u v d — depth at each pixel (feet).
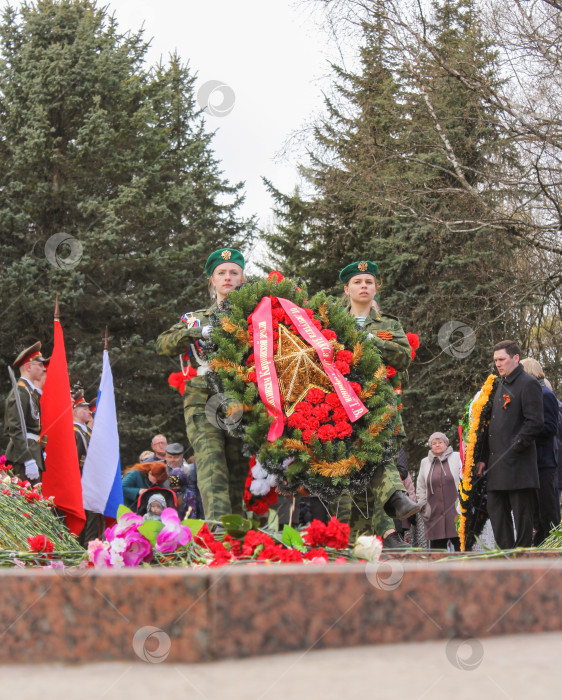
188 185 72.49
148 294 66.54
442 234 57.47
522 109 50.75
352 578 4.53
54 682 4.03
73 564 10.19
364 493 15.15
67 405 20.42
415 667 4.07
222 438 14.67
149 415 68.18
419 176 57.41
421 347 62.90
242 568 4.47
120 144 67.51
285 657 4.30
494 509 19.88
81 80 66.59
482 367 61.46
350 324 14.53
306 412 13.24
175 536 8.77
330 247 75.87
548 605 4.77
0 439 64.69
